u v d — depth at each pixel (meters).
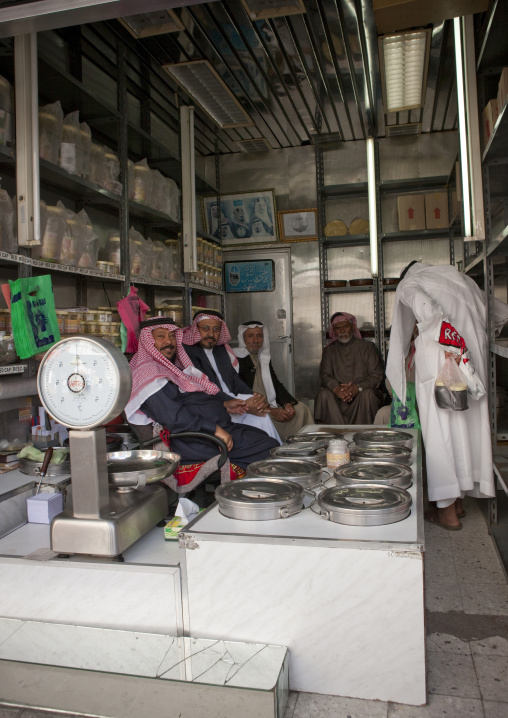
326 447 2.54
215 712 1.48
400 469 2.04
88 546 1.69
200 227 5.52
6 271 2.98
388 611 1.52
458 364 2.86
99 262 3.26
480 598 2.35
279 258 5.94
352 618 1.55
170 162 4.45
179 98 4.69
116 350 1.67
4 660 1.66
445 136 5.48
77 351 1.64
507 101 2.17
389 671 1.55
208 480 2.75
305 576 1.56
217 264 5.40
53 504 2.19
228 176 6.02
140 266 3.76
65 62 3.43
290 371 5.95
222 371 3.58
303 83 4.23
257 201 5.72
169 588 1.66
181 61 3.79
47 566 1.74
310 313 5.87
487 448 3.00
